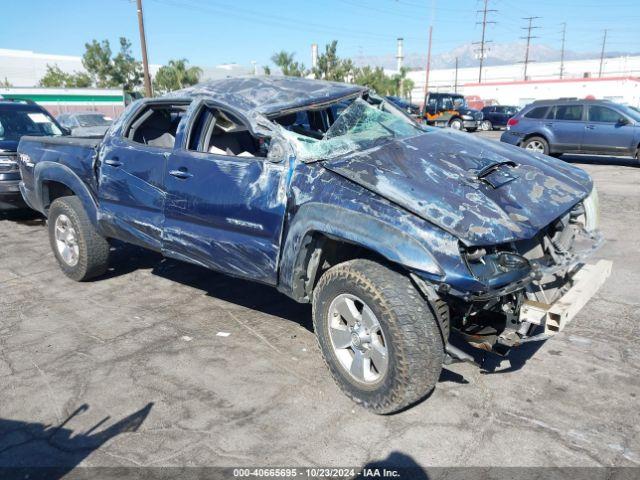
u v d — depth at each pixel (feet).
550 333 9.57
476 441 9.34
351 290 9.91
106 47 134.31
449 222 9.10
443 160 11.39
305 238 10.66
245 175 11.89
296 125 13.74
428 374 9.37
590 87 156.76
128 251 21.21
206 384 11.39
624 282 16.46
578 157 50.47
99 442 9.63
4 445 9.63
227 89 13.70
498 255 9.25
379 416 10.15
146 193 14.14
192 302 15.96
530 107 47.03
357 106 13.24
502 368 11.58
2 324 14.65
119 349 13.06
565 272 11.44
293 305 15.57
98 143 15.85
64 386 11.46
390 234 9.27
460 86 183.11
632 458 8.79
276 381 11.44
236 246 12.17
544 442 9.25
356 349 10.22
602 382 10.98
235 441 9.55
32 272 18.99
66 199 16.97
